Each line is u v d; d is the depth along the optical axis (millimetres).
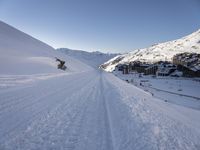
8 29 60656
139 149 5090
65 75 28312
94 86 18422
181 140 6449
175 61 137750
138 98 15070
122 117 7957
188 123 10023
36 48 55281
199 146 6250
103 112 8398
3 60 26297
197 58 130000
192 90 59594
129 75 124938
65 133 5445
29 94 10000
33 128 5504
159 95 36625
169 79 95312
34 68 28938
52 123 6129
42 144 4598
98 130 6055
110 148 4879
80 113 7770
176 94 45469
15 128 5336
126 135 5945
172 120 9297
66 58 75438
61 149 4477
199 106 30688
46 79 18703
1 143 4383
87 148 4703
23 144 4480
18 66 26312
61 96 10812
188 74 108000
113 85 22688
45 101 9008
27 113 6789
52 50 74938
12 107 7227
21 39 57625
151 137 6137
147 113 9562
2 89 10289
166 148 5488
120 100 12234
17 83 13258
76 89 14539
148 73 130625
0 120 5754
